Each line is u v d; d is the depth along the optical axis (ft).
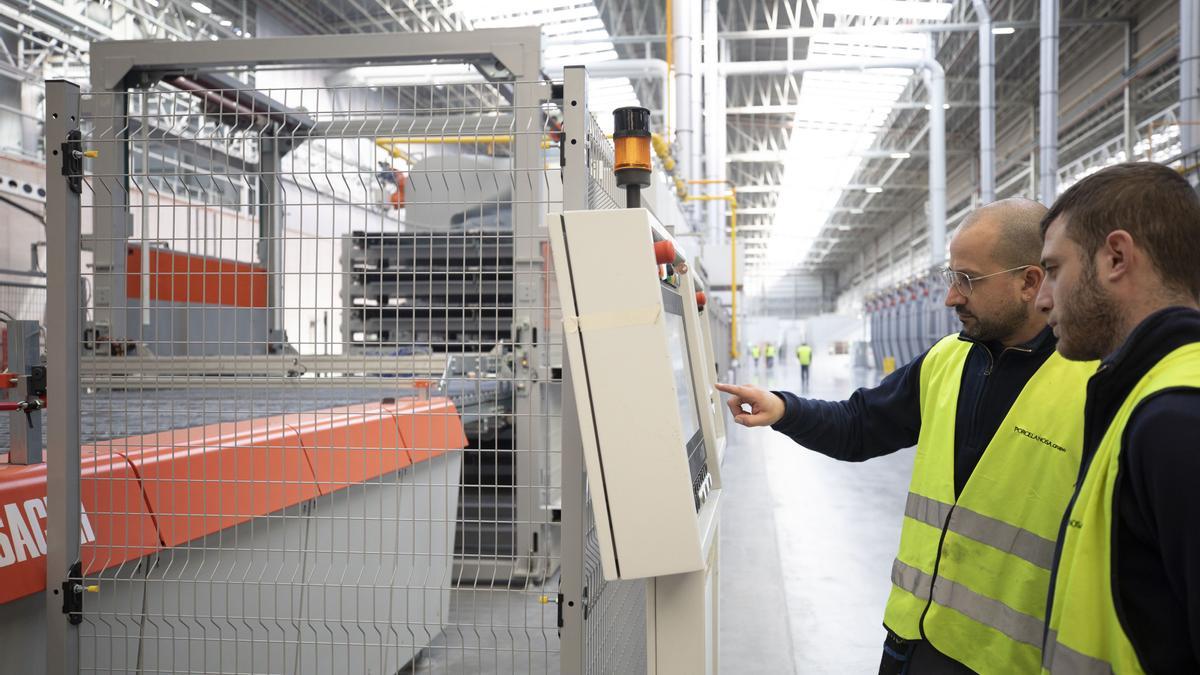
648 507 3.41
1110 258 3.04
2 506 4.78
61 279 5.24
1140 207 2.99
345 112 5.27
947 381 5.17
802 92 62.13
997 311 4.63
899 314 81.76
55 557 5.08
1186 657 2.72
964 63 60.90
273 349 8.35
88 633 5.30
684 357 4.68
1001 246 4.58
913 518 5.19
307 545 6.24
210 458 5.82
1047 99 41.11
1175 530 2.60
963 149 82.17
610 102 49.90
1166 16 45.16
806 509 19.69
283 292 5.39
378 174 5.24
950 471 4.91
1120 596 2.85
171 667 5.83
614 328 3.40
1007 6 51.57
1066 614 3.04
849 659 10.53
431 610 8.57
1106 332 3.15
